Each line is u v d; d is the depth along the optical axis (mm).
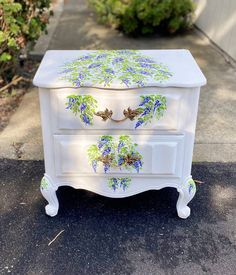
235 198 1950
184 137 1601
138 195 1960
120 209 1864
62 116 1541
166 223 1774
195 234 1712
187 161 1668
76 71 1566
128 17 4461
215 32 4188
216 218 1810
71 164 1646
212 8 4230
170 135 1592
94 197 1945
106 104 1509
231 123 2604
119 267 1544
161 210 1858
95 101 1506
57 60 1727
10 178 2086
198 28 4785
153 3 4418
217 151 2307
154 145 1599
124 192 1721
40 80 1498
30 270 1532
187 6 4551
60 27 4875
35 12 2947
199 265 1556
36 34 2906
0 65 2869
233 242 1670
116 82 1474
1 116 2686
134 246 1646
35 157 2250
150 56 1773
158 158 1630
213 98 2967
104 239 1682
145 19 4453
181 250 1627
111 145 1596
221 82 3268
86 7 5938
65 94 1506
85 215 1823
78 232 1721
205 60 3799
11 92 3021
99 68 1590
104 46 4211
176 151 1623
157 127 1561
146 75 1524
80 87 1489
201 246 1647
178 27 4586
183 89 1495
